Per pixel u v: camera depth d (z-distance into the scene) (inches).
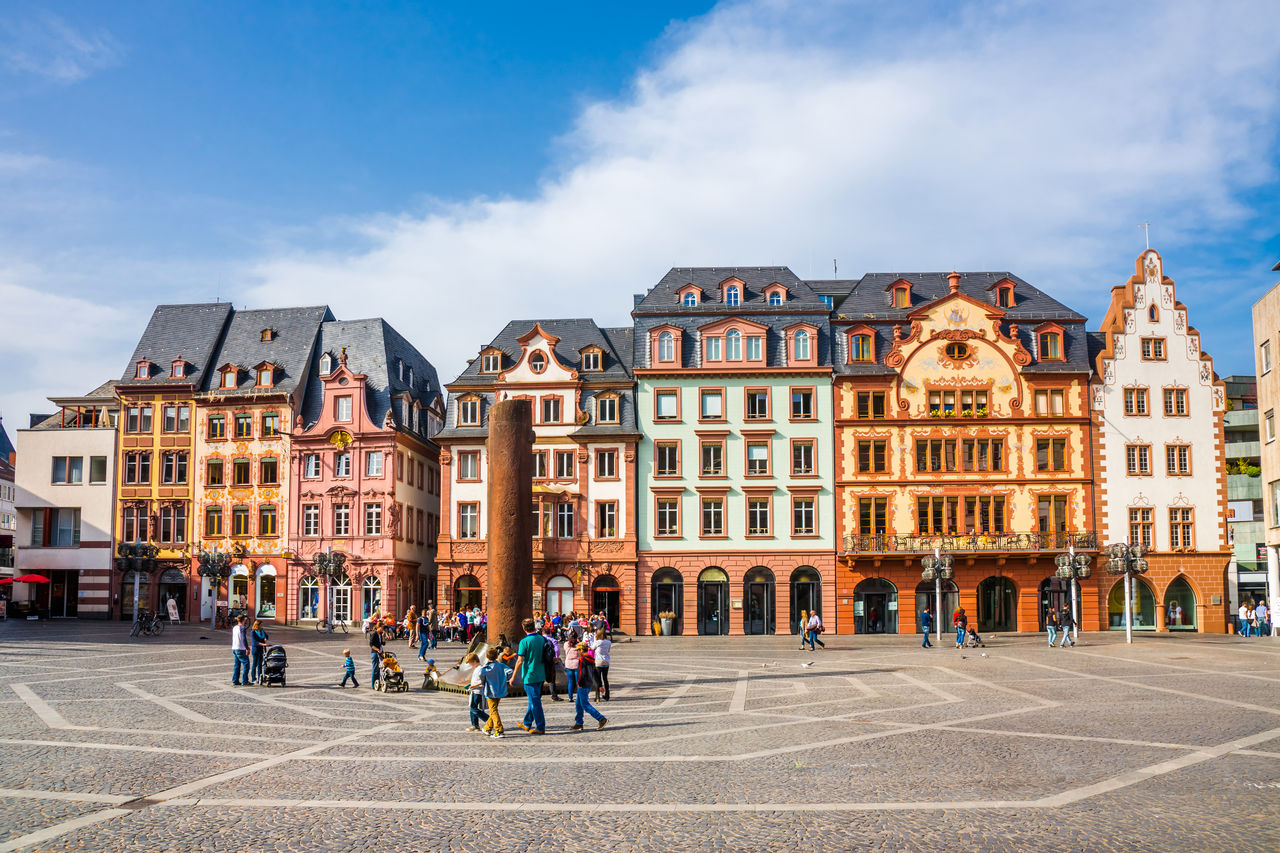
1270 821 594.9
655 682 1434.5
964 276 2947.8
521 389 2827.3
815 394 2778.1
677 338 2795.3
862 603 2711.6
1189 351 2773.1
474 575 2785.4
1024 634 2564.0
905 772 747.4
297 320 3243.1
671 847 551.2
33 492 3144.7
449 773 754.8
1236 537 3427.7
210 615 3038.9
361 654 1983.3
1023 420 2738.7
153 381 3147.1
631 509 2753.4
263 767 778.2
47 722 1007.6
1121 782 703.7
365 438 2960.1
